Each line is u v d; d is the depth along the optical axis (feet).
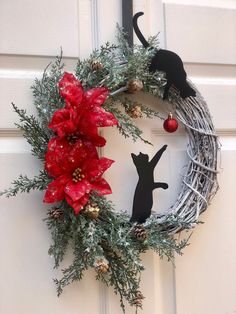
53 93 2.64
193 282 2.97
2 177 2.67
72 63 2.84
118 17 2.92
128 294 2.68
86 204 2.57
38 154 2.63
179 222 2.75
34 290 2.68
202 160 2.89
